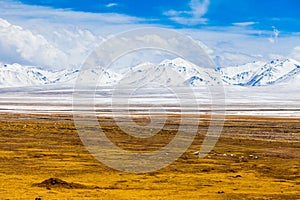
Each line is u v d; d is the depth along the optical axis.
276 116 167.75
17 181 44.09
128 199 36.41
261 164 59.97
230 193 40.47
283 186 44.72
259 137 92.94
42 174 49.31
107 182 45.41
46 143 77.62
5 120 125.06
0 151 66.94
